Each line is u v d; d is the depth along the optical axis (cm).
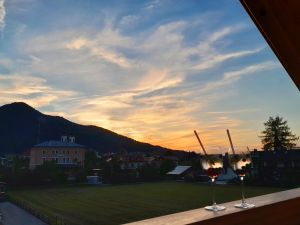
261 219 120
